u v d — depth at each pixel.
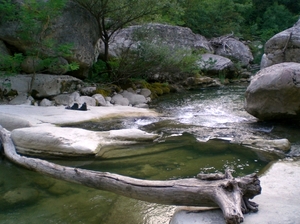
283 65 7.20
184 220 2.88
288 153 5.31
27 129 5.44
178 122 7.45
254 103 7.09
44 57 8.99
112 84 11.34
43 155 5.15
